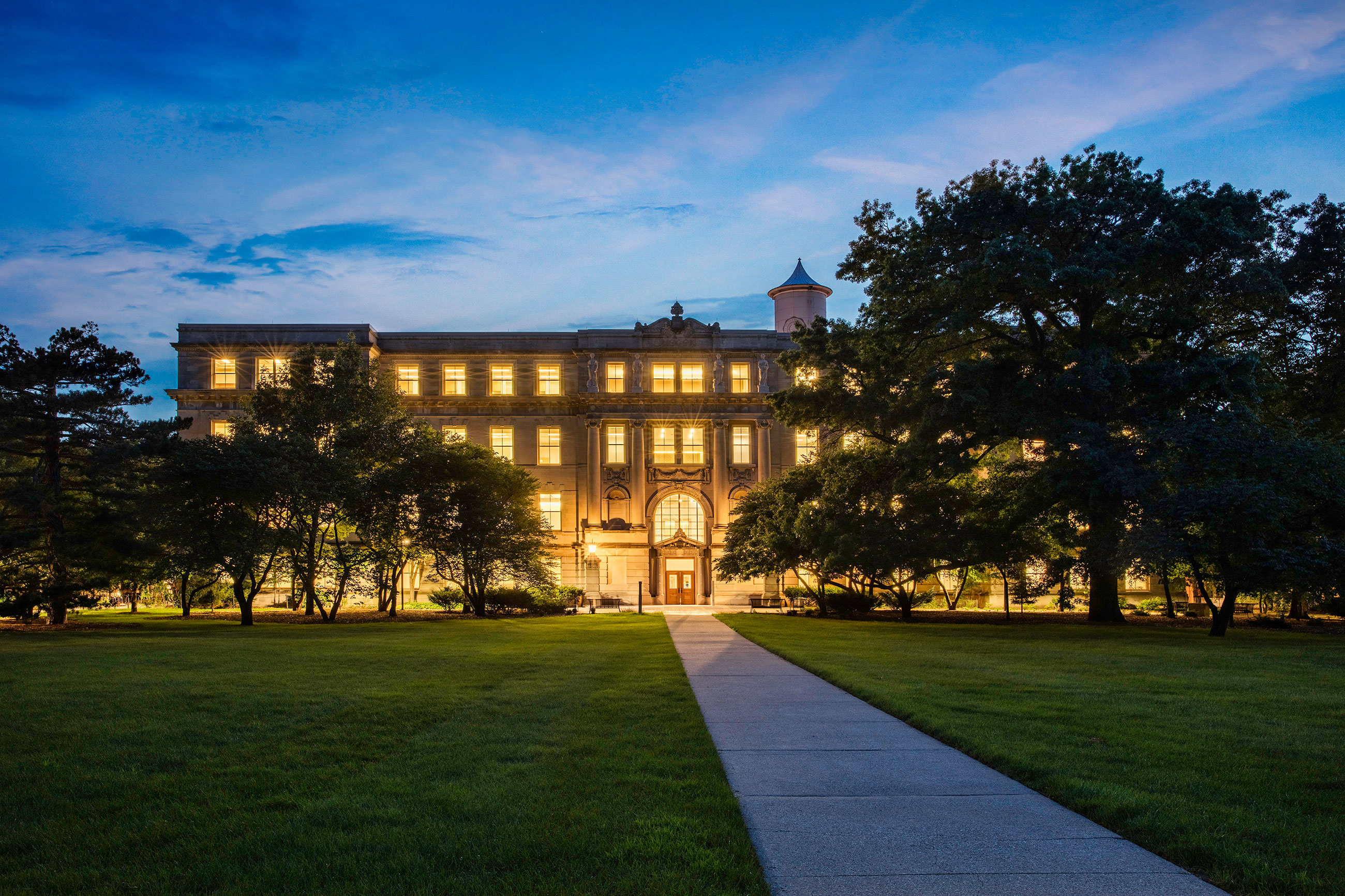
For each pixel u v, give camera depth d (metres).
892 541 36.41
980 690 14.48
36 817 7.46
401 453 44.72
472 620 40.56
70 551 34.38
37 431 33.78
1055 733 10.66
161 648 22.59
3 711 12.07
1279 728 11.02
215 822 7.32
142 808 7.72
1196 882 5.96
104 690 14.02
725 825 7.08
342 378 42.81
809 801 7.96
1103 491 28.44
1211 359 28.88
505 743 10.32
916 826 7.21
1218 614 29.03
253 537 36.66
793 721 12.02
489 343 63.44
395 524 42.69
